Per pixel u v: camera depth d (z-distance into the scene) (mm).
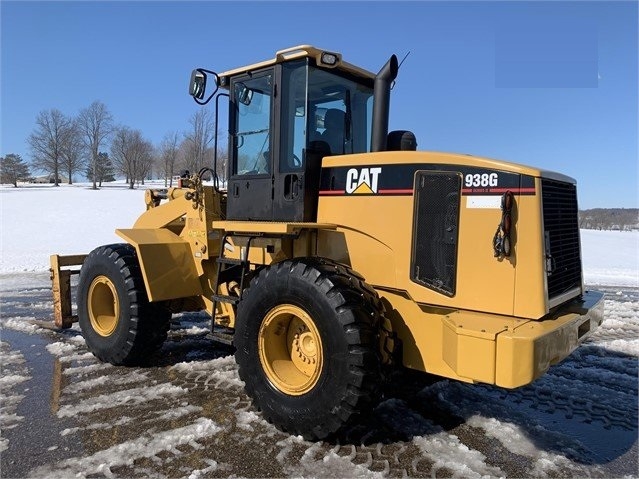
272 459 3129
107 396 4141
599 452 3355
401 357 3605
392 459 3158
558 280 3402
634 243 24156
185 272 4965
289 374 3619
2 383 4445
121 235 4883
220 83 4645
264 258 4242
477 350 2924
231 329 4836
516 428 3654
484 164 3268
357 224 3771
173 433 3457
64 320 6090
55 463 3061
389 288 3617
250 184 4336
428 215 3451
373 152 3916
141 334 4805
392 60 3949
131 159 70562
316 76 4051
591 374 4938
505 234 3146
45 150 71688
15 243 19016
